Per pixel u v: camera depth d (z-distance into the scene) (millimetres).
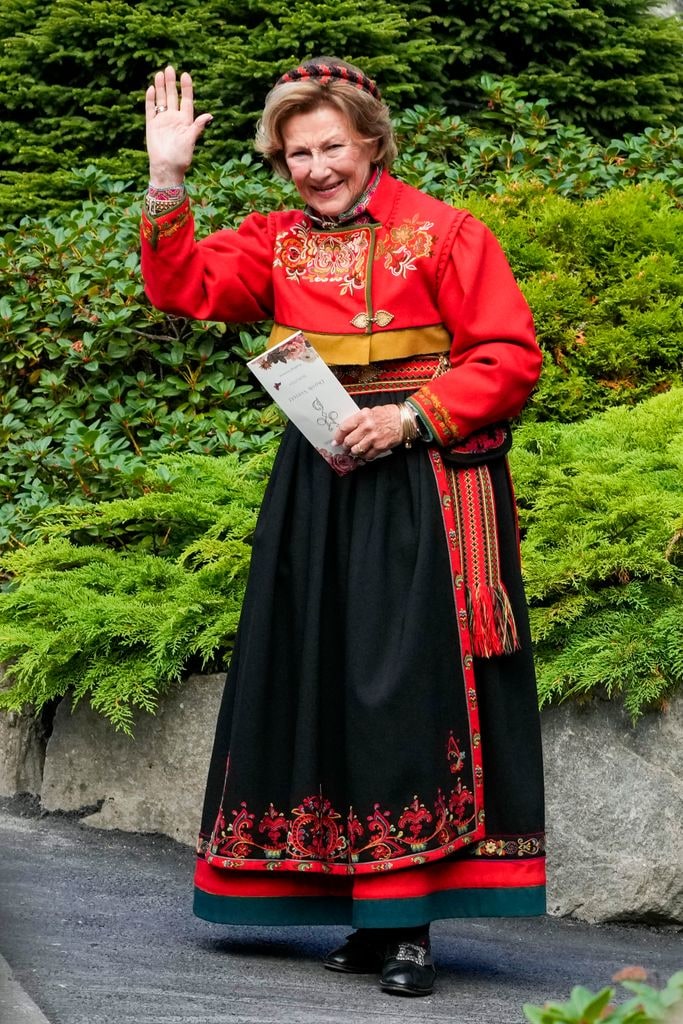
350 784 4023
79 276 7641
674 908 5172
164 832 5879
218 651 5922
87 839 5840
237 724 4176
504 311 4211
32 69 9914
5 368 7719
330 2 9469
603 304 7312
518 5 9648
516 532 4379
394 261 4227
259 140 4316
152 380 7488
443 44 9930
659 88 10008
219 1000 3762
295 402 4090
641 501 5703
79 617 5934
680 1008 2111
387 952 4109
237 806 4141
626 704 5168
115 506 6539
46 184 9250
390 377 4250
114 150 9859
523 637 4277
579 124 9914
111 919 4664
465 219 4258
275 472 4312
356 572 4098
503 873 4141
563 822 5270
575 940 5027
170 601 6105
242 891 4188
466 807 4086
